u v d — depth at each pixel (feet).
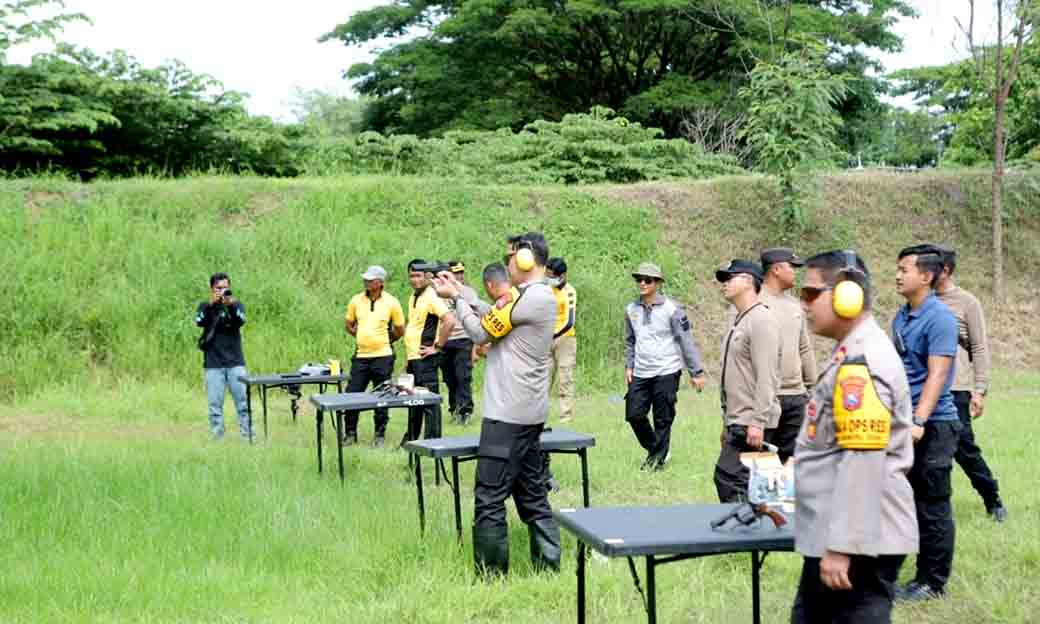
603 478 28.50
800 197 58.95
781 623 16.38
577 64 106.83
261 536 20.02
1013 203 63.41
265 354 46.50
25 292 46.01
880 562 10.68
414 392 26.68
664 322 30.09
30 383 43.50
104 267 48.73
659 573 18.81
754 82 59.31
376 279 35.35
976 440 34.27
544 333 18.29
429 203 57.52
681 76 101.91
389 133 111.45
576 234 57.36
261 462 27.94
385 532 20.57
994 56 71.00
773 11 92.58
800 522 10.95
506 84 108.47
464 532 20.98
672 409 30.19
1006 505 24.39
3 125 60.75
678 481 28.22
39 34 62.28
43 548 19.16
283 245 51.98
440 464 27.35
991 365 54.85
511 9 99.91
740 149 92.63
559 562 19.06
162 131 67.82
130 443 31.12
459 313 18.54
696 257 58.44
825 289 10.87
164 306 47.01
